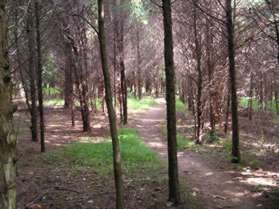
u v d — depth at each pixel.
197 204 8.86
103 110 29.27
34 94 17.98
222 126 22.50
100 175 11.53
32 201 8.45
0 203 2.78
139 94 45.81
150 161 13.82
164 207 8.60
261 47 17.91
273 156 14.31
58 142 18.12
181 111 32.06
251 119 28.84
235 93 13.38
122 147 15.69
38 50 15.03
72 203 8.81
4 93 2.85
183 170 12.48
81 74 21.69
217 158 14.19
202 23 17.33
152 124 26.73
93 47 23.33
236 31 17.78
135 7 28.45
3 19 2.90
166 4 8.39
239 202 9.08
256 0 16.03
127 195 9.34
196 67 18.50
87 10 19.02
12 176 2.85
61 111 30.80
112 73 24.83
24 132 20.52
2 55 2.87
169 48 8.46
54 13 16.56
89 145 16.58
